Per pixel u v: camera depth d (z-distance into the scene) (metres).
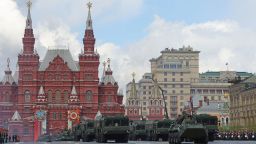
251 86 157.25
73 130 123.62
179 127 59.97
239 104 165.00
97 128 82.44
